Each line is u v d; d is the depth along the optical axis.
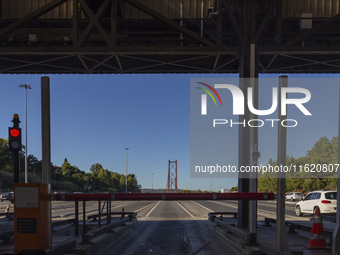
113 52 14.02
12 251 5.60
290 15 15.67
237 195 5.73
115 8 14.14
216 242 9.52
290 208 28.62
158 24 16.36
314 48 13.66
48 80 6.05
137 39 16.92
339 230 5.86
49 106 6.08
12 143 6.70
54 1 14.27
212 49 13.89
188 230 12.46
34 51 13.76
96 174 142.25
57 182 105.44
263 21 13.27
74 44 14.05
